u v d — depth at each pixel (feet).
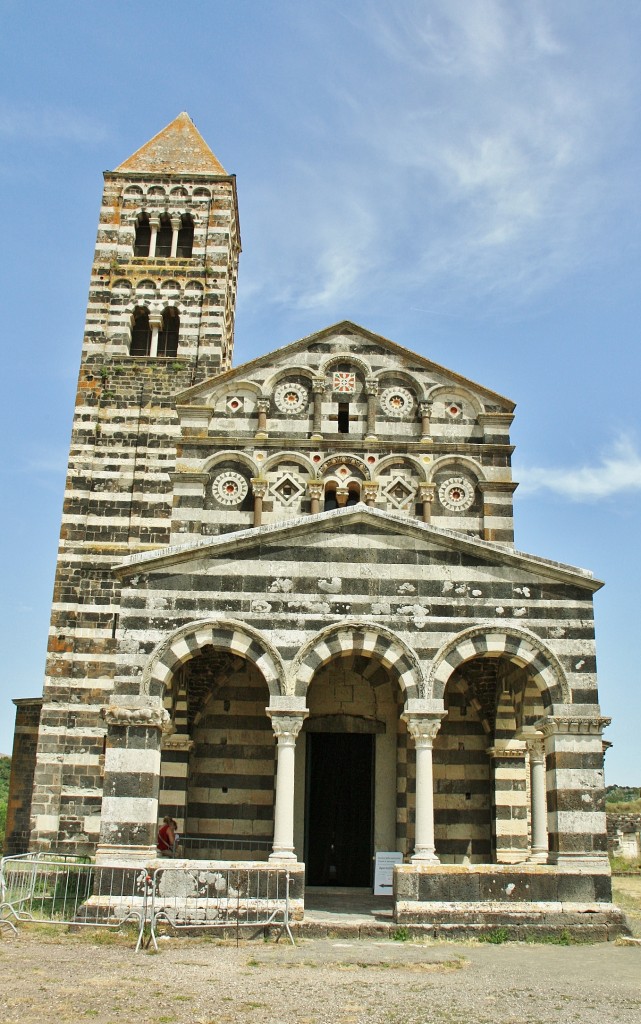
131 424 139.33
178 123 166.40
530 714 96.58
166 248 154.51
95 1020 47.34
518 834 100.58
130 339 146.72
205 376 143.13
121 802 79.87
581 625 87.15
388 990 55.62
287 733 83.05
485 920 77.10
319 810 102.78
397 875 78.95
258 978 58.44
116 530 133.69
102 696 125.39
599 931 77.05
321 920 77.15
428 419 120.67
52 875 111.24
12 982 55.11
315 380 121.39
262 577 87.04
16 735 146.82
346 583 87.25
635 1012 51.55
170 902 75.66
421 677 84.79
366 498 116.26
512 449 118.93
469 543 88.38
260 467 117.08
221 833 100.78
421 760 83.20
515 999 53.98
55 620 128.36
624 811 239.09
